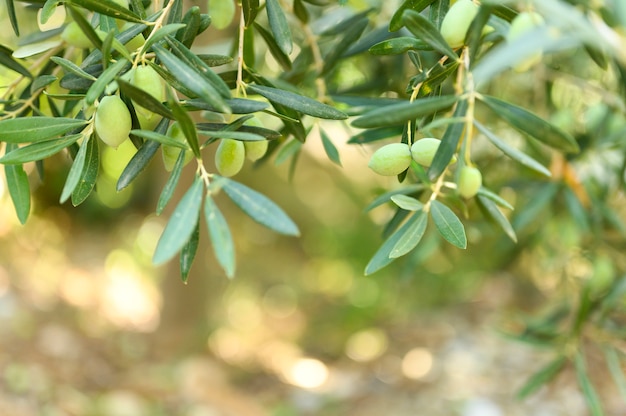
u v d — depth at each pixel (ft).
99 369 8.06
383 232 2.90
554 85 4.36
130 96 2.16
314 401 7.99
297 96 2.38
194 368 8.23
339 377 8.88
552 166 3.65
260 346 9.88
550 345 3.65
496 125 4.17
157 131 2.31
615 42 2.00
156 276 11.66
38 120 2.25
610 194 3.97
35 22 4.57
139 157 2.32
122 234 13.60
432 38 2.24
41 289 10.59
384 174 2.33
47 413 6.65
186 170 7.03
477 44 2.23
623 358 3.79
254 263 12.80
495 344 9.05
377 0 3.15
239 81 2.39
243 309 11.09
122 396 7.39
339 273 12.34
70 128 2.27
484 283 10.34
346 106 3.17
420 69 2.47
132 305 10.84
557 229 4.57
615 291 3.40
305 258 13.16
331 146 2.88
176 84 2.26
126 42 2.28
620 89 3.16
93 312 10.11
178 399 7.57
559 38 1.94
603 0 2.09
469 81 2.23
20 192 2.43
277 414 7.53
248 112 2.27
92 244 13.39
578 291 4.37
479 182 2.27
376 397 7.97
